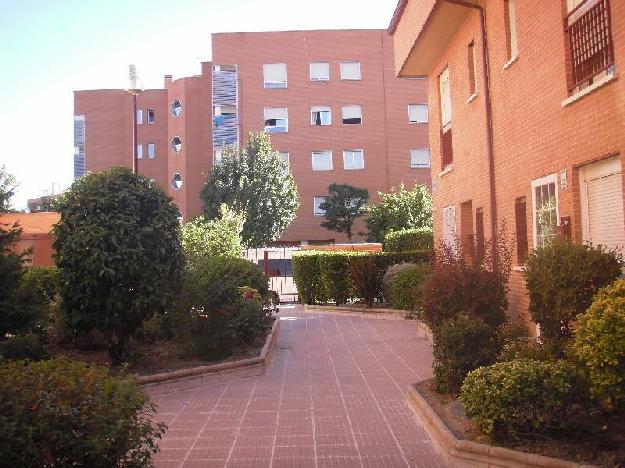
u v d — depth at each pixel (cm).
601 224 791
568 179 842
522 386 520
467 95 1323
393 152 4541
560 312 638
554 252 664
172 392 871
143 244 928
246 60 4538
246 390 881
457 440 540
